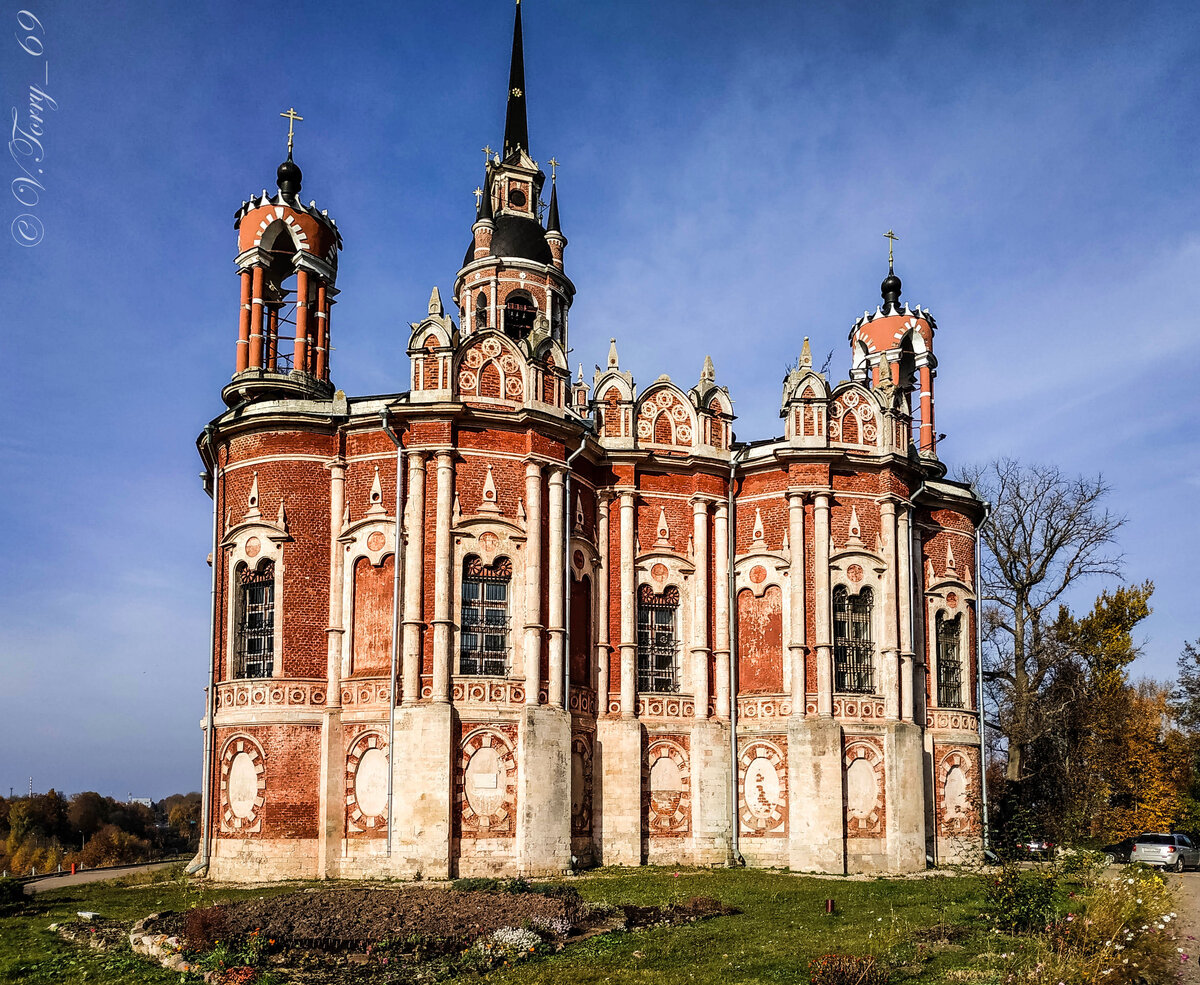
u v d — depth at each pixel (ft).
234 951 68.44
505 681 113.70
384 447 117.91
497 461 118.21
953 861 134.21
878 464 133.59
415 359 118.42
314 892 86.28
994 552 188.14
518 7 180.75
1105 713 191.52
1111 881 85.97
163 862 147.23
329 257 138.92
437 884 103.86
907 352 164.96
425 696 111.75
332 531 117.91
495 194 168.86
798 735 125.59
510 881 98.84
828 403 134.00
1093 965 65.51
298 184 139.33
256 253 133.90
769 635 131.13
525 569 116.98
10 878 99.91
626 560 129.70
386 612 114.93
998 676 188.96
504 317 161.48
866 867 123.65
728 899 95.66
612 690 127.24
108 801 368.68
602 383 133.90
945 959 71.67
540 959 69.72
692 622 131.54
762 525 133.69
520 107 177.37
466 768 110.73
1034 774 181.68
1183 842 155.12
